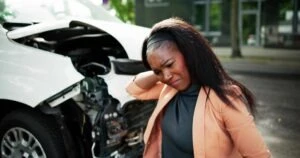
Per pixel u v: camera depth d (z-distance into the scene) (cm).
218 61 182
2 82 359
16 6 451
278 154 514
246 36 2542
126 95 336
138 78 225
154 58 179
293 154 514
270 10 2386
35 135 347
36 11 461
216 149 177
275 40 2378
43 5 475
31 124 347
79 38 385
